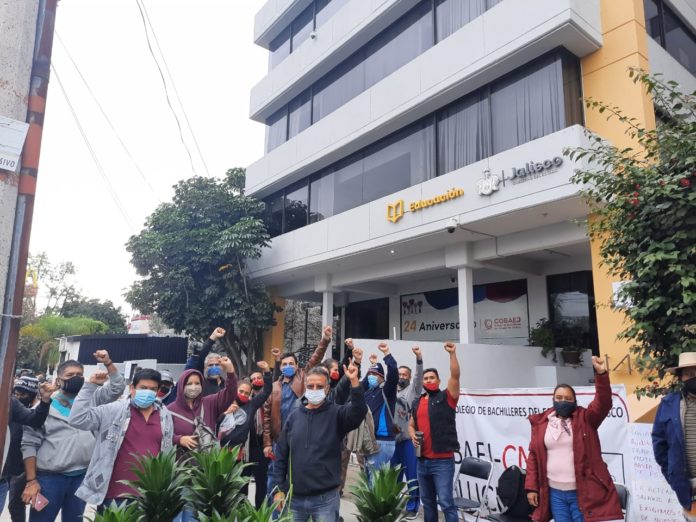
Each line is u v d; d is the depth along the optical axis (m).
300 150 14.95
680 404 3.86
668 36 10.44
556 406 4.36
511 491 4.95
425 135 11.60
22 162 2.85
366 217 12.22
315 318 19.05
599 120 8.99
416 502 6.52
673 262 3.96
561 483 4.22
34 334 27.19
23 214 2.81
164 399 5.48
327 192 14.48
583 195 5.06
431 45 11.66
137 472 2.88
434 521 5.34
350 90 14.16
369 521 2.74
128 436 3.99
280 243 15.13
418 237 10.91
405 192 11.24
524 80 9.64
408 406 6.91
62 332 27.61
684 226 4.03
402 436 6.79
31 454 4.30
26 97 2.90
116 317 42.28
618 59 8.93
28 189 2.84
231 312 14.62
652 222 4.19
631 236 4.34
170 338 21.61
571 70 9.27
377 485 2.81
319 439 3.97
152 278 15.32
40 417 4.23
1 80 2.79
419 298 15.66
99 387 4.12
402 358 9.11
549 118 9.11
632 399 5.35
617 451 5.03
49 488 4.38
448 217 10.17
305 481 3.88
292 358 5.87
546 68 9.29
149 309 15.94
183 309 14.83
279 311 16.95
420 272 13.74
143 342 21.44
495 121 10.06
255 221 14.80
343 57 14.41
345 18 13.92
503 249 10.59
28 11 2.94
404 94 11.52
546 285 12.55
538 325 12.22
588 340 11.62
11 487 4.76
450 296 14.76
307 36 16.47
